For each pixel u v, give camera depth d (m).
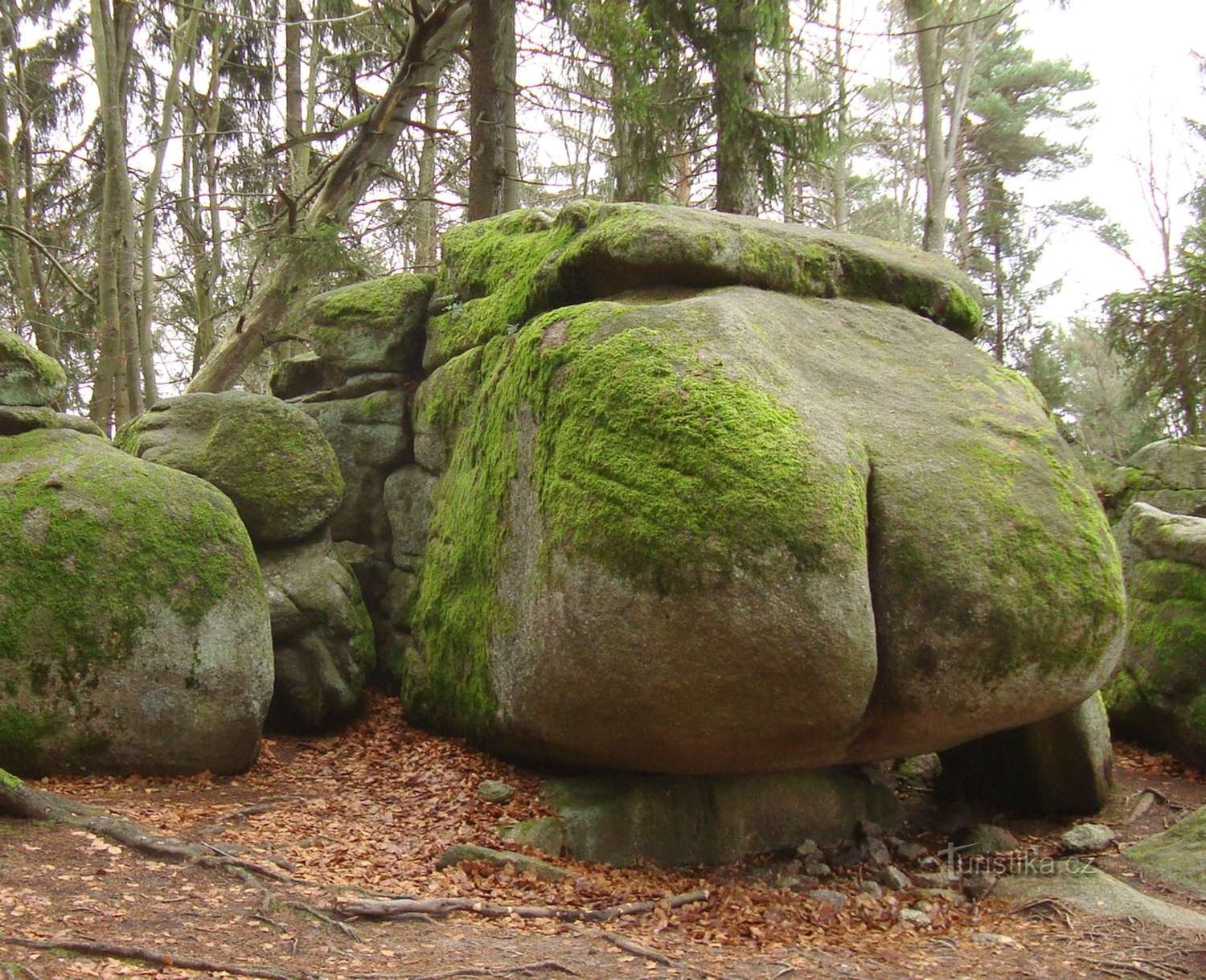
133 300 16.33
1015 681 6.45
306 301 16.22
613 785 7.13
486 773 7.80
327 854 6.03
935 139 19.31
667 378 6.50
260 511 9.30
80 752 7.21
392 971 4.44
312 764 8.30
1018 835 7.85
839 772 7.64
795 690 6.05
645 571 6.13
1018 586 6.41
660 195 15.48
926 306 8.45
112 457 8.19
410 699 9.08
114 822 5.71
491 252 9.64
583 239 8.05
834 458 6.25
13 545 7.40
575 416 6.81
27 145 22.12
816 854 7.04
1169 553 10.57
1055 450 7.19
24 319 19.83
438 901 5.30
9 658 7.12
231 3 21.45
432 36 14.19
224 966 4.24
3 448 8.09
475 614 8.04
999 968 5.18
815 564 5.95
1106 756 8.30
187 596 7.66
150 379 17.75
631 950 5.04
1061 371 32.16
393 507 10.27
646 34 13.09
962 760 8.59
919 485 6.52
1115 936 5.63
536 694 6.89
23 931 4.31
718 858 6.91
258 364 26.91
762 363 6.71
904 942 5.61
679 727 6.30
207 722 7.57
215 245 21.62
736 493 6.02
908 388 7.30
